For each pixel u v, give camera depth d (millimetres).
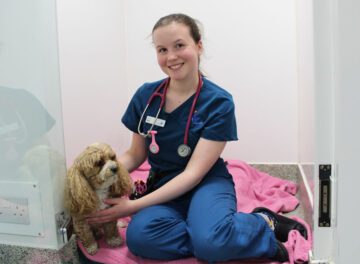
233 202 1225
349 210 987
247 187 1726
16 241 1163
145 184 1372
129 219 1380
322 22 941
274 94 1997
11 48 1062
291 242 1203
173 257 1152
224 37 2008
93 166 1076
